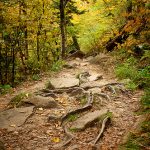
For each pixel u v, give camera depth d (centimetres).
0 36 1931
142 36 1177
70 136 744
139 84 1098
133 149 648
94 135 752
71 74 1469
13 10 1892
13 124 831
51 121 852
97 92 1061
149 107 864
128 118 843
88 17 2814
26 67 2128
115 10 2119
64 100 1024
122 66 1414
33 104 966
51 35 2494
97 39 2839
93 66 1675
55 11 2480
